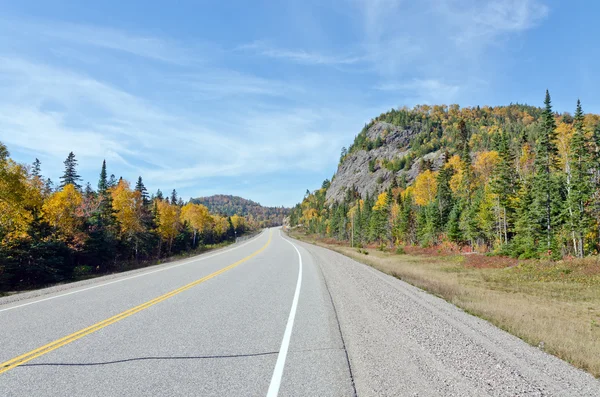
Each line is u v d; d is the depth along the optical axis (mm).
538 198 35750
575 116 37125
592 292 17344
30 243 26969
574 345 6590
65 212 33000
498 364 4660
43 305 8250
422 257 42938
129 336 5617
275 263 19328
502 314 8852
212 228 104438
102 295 9492
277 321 6598
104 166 55656
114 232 41656
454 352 5031
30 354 4789
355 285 11664
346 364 4402
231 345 5164
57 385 3803
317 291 10164
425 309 8281
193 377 4004
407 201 73188
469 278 23062
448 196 58656
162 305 8070
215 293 9703
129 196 45562
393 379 3990
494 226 44656
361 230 88312
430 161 114375
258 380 3914
